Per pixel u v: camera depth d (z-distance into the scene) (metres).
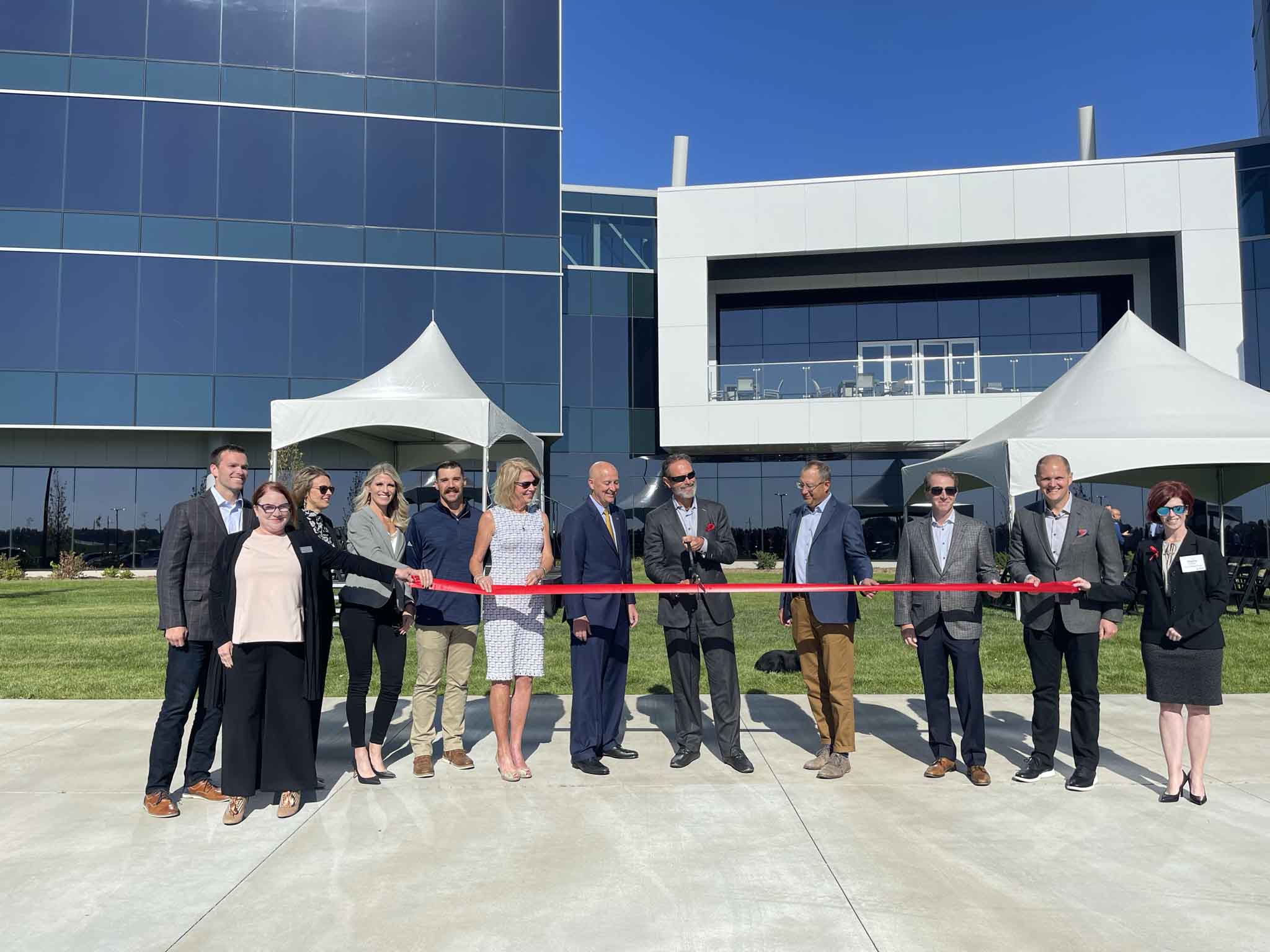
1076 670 4.63
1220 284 22.00
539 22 22.50
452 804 4.38
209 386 20.66
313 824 4.07
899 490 24.80
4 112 20.17
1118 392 12.02
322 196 21.33
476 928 2.99
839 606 4.91
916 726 6.13
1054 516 4.81
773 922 3.04
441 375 12.59
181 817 4.19
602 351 25.67
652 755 5.40
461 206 21.92
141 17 20.72
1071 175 22.69
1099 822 4.07
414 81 21.86
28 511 21.94
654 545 5.29
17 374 19.97
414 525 5.11
